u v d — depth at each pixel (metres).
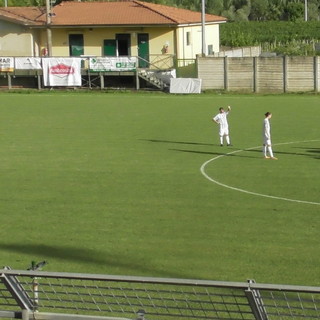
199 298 47.31
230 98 178.50
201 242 66.00
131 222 72.94
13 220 74.25
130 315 42.66
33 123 139.62
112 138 122.50
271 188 86.31
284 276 56.72
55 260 61.44
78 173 95.81
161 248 64.50
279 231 69.00
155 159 104.44
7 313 35.66
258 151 110.06
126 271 58.53
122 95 185.50
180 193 84.56
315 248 63.81
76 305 43.66
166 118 145.12
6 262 60.75
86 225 72.12
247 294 31.00
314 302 37.34
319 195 82.56
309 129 129.50
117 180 91.62
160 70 195.50
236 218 73.69
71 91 194.25
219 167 98.75
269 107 159.88
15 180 92.12
